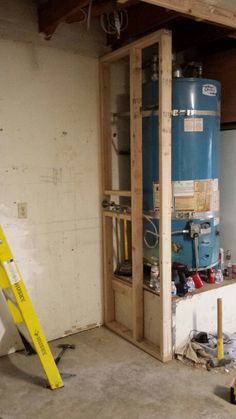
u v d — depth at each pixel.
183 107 2.55
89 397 2.15
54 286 2.83
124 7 2.49
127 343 2.79
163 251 2.42
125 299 2.97
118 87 3.00
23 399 2.14
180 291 2.61
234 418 1.94
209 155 2.66
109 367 2.46
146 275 2.91
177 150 2.60
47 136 2.68
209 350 2.53
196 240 2.68
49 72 2.64
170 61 2.32
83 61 2.79
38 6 2.52
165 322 2.48
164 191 2.38
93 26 2.80
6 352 2.65
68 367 2.47
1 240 2.15
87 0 2.07
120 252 3.13
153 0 1.92
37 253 2.72
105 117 2.90
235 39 2.85
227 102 2.97
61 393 2.19
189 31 2.89
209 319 2.71
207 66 3.11
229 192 3.05
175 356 2.55
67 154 2.79
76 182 2.86
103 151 2.93
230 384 2.24
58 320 2.88
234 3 2.16
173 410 2.02
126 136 3.09
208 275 2.84
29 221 2.66
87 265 2.98
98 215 3.00
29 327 2.18
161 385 2.25
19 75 2.52
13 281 2.15
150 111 2.62
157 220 2.67
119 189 3.10
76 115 2.80
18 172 2.58
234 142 2.97
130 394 2.17
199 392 2.17
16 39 2.48
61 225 2.82
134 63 2.51
